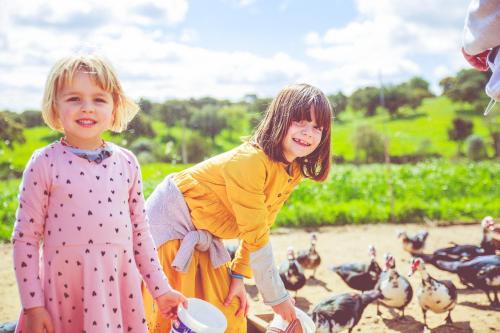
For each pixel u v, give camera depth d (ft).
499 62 9.59
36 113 61.26
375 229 34.30
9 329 13.12
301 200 42.98
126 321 9.39
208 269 12.27
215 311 10.90
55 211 8.80
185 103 142.92
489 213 38.17
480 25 9.60
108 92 9.21
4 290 21.43
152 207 12.33
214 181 11.98
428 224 35.58
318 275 24.03
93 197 8.91
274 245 30.09
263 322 13.92
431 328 17.29
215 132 139.85
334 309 16.11
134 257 10.00
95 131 9.07
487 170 60.90
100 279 8.87
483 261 19.52
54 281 8.81
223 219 12.08
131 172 9.75
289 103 11.14
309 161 11.87
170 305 10.00
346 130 157.07
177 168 71.15
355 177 55.31
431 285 16.93
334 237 32.01
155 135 116.16
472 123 138.62
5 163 65.16
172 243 12.05
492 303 19.45
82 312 8.93
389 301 17.57
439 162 77.15
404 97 188.55
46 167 8.77
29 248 8.64
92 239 8.84
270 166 11.43
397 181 49.52
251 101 157.79
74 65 8.95
